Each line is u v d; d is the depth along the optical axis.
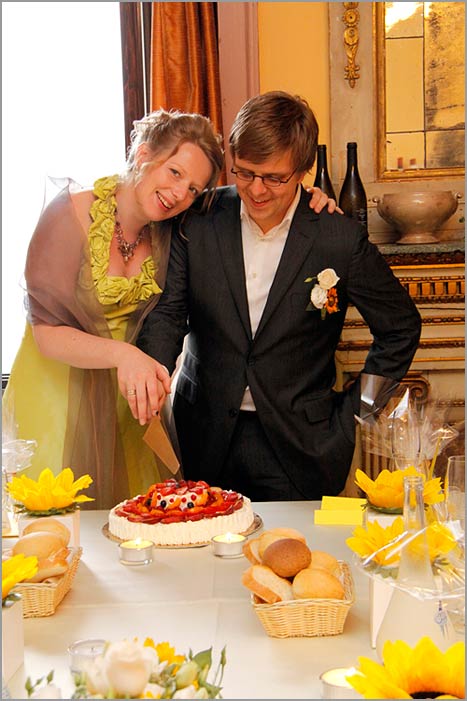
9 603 1.24
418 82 3.37
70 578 1.53
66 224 2.28
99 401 2.34
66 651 1.31
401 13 3.34
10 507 1.94
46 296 2.27
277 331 2.32
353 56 3.35
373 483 1.74
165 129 2.21
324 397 2.40
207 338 2.39
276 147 2.07
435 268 3.17
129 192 2.28
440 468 2.96
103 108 3.50
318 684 1.19
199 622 1.41
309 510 2.01
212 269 2.35
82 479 1.78
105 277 2.29
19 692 1.19
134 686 0.86
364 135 3.39
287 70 3.36
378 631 1.27
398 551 1.27
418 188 3.41
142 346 2.38
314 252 2.33
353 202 3.16
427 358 3.23
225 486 2.45
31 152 3.52
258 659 1.27
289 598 1.35
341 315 2.41
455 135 3.38
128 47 3.30
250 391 2.34
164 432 2.33
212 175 2.29
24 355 2.39
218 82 3.25
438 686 1.01
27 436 2.35
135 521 1.81
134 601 1.49
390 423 1.89
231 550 1.71
